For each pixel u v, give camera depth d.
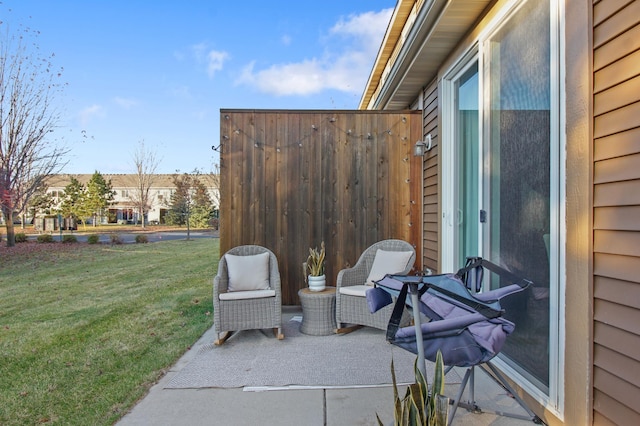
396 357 3.05
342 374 2.73
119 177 30.64
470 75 3.44
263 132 4.66
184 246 13.00
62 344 3.35
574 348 1.78
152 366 2.86
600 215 1.64
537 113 2.18
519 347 2.37
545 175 2.10
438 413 1.42
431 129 4.38
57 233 20.25
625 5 1.51
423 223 4.65
